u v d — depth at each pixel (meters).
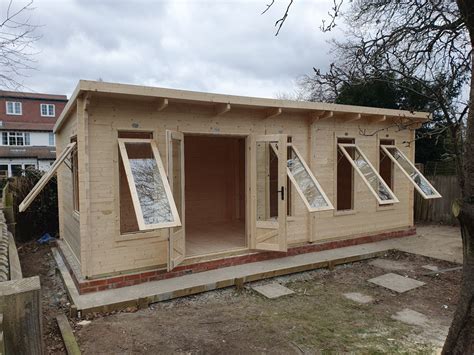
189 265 5.82
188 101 5.68
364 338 3.89
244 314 4.56
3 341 1.61
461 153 2.92
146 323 4.27
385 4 4.89
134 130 5.53
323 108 7.02
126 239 5.46
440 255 7.21
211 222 9.87
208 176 9.97
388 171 9.11
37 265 7.10
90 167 5.18
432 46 4.20
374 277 6.07
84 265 5.12
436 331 4.07
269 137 6.44
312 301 5.02
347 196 8.36
